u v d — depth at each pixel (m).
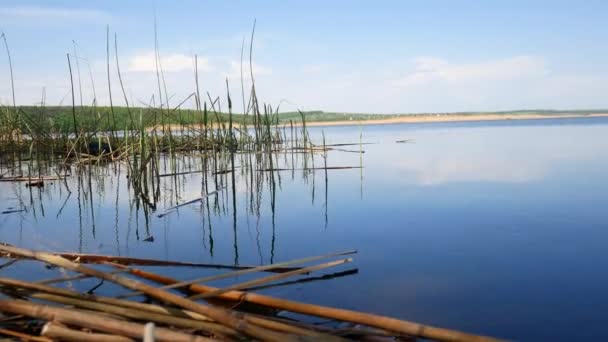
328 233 5.46
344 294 3.51
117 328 2.43
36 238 5.43
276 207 7.26
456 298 3.41
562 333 2.84
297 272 3.25
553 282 3.70
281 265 3.40
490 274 3.91
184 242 5.19
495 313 3.13
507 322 2.99
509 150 17.16
